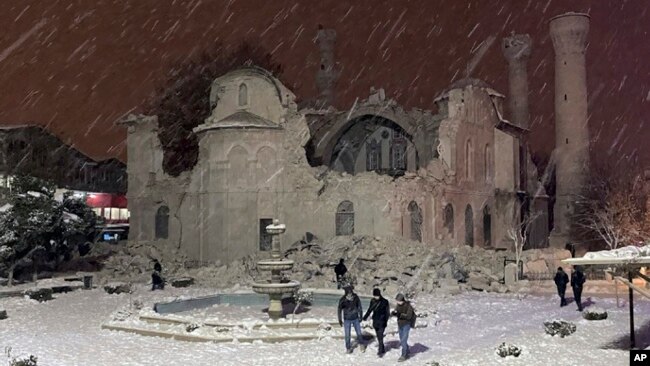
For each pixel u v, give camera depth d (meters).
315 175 46.97
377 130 65.12
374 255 40.56
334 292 31.27
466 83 59.22
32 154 67.75
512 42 73.25
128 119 52.81
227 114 48.47
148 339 22.39
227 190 46.19
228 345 21.08
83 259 47.34
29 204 40.53
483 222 55.41
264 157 46.88
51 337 23.06
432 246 43.31
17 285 38.69
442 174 49.03
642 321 23.72
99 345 21.34
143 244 49.09
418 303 30.88
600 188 61.81
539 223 67.44
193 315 27.50
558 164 65.62
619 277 18.16
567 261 17.59
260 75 48.34
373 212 44.12
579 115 64.75
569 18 64.31
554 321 21.41
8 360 18.97
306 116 60.81
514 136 60.00
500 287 35.12
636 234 50.31
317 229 45.72
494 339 21.12
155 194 50.56
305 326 22.81
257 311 28.92
